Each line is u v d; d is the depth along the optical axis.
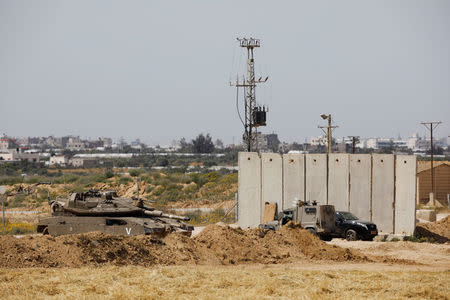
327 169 138.88
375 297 59.38
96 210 101.31
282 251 92.31
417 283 68.25
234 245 90.12
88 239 79.88
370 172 136.25
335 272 77.00
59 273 69.38
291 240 96.38
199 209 187.50
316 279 69.75
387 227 135.00
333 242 113.62
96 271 71.19
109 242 80.81
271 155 141.12
